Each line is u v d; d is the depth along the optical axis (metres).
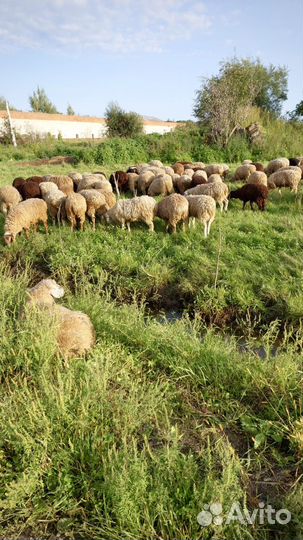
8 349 3.85
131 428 3.05
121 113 31.97
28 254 7.70
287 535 2.34
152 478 2.62
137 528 2.34
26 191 9.85
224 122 23.17
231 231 8.07
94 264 7.06
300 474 2.90
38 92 65.88
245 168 13.46
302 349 4.09
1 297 4.93
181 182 11.33
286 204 10.49
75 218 8.86
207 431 3.25
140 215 8.30
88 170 19.19
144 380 3.65
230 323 5.52
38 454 2.74
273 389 3.59
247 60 24.89
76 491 2.67
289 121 28.31
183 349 4.18
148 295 6.30
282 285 5.71
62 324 4.06
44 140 33.03
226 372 3.90
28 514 2.54
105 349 4.18
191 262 6.73
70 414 3.03
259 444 3.09
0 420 2.94
